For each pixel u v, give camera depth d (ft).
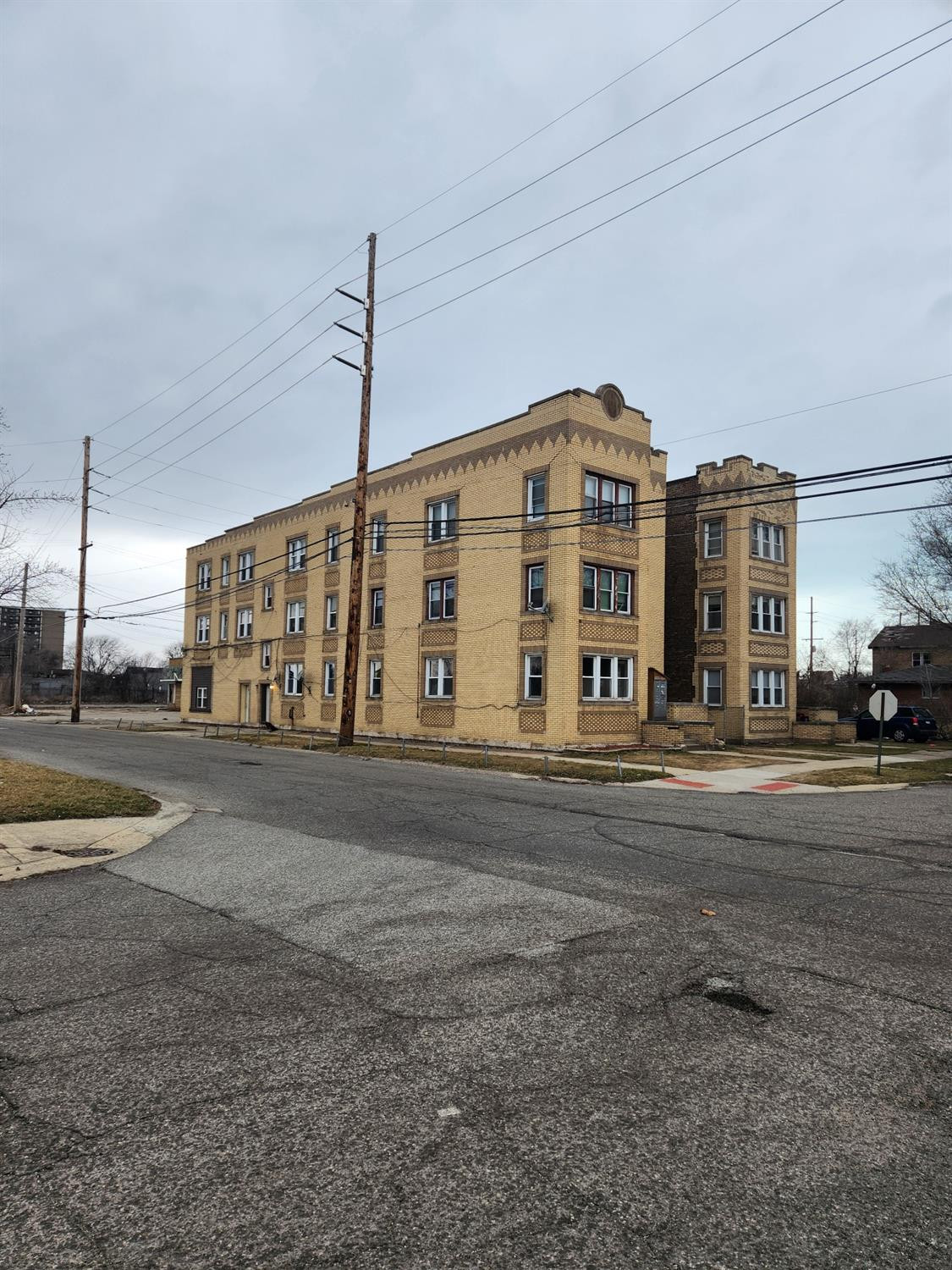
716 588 106.73
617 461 88.28
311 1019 15.12
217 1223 9.20
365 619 111.14
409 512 104.22
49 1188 9.89
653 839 34.81
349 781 56.85
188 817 40.68
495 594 90.17
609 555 87.45
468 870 28.04
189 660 158.71
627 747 86.74
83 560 161.58
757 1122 11.46
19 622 217.36
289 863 29.60
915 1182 10.08
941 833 37.37
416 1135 11.03
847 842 34.60
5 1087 12.53
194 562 159.94
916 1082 12.70
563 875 27.37
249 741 104.73
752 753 89.56
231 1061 13.37
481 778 61.98
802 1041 14.14
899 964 18.34
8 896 25.13
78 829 36.68
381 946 19.54
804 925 21.42
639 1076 12.81
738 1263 8.62
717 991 16.57
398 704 103.71
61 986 17.02
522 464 88.02
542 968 17.89
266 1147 10.75
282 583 131.44
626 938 20.06
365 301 88.17
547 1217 9.34
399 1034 14.42
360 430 88.69
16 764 59.21
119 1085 12.58
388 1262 8.59
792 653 111.55
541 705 84.12
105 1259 8.64
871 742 119.14
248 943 19.92
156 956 19.03
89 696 305.53
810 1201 9.68
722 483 106.83
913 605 114.32
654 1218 9.32
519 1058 13.42
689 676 108.99
